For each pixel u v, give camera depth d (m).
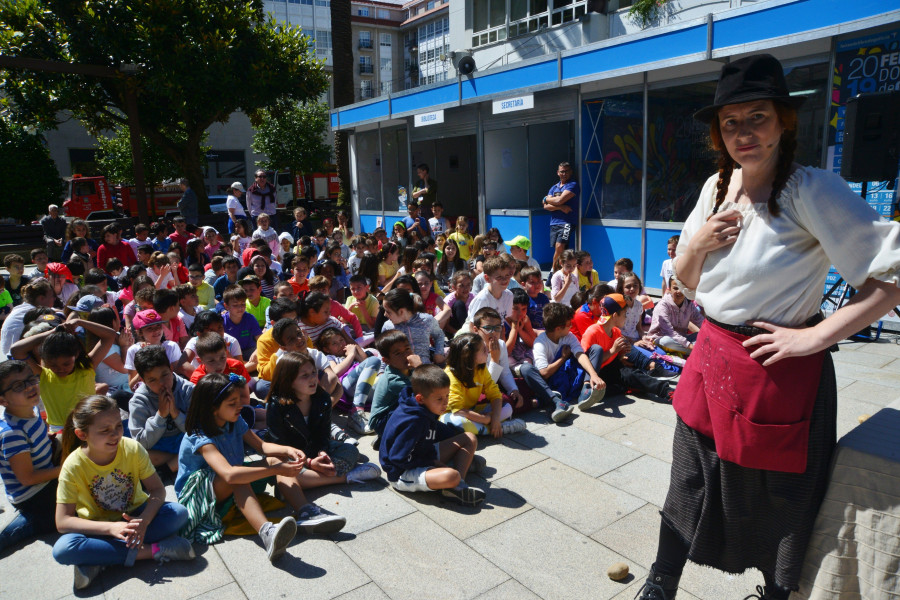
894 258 1.58
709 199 2.11
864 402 4.95
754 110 1.77
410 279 6.78
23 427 3.47
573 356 5.37
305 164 30.16
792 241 1.81
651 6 13.12
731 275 1.91
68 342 4.09
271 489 3.89
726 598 2.73
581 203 10.29
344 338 5.91
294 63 20.09
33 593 3.00
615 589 2.85
